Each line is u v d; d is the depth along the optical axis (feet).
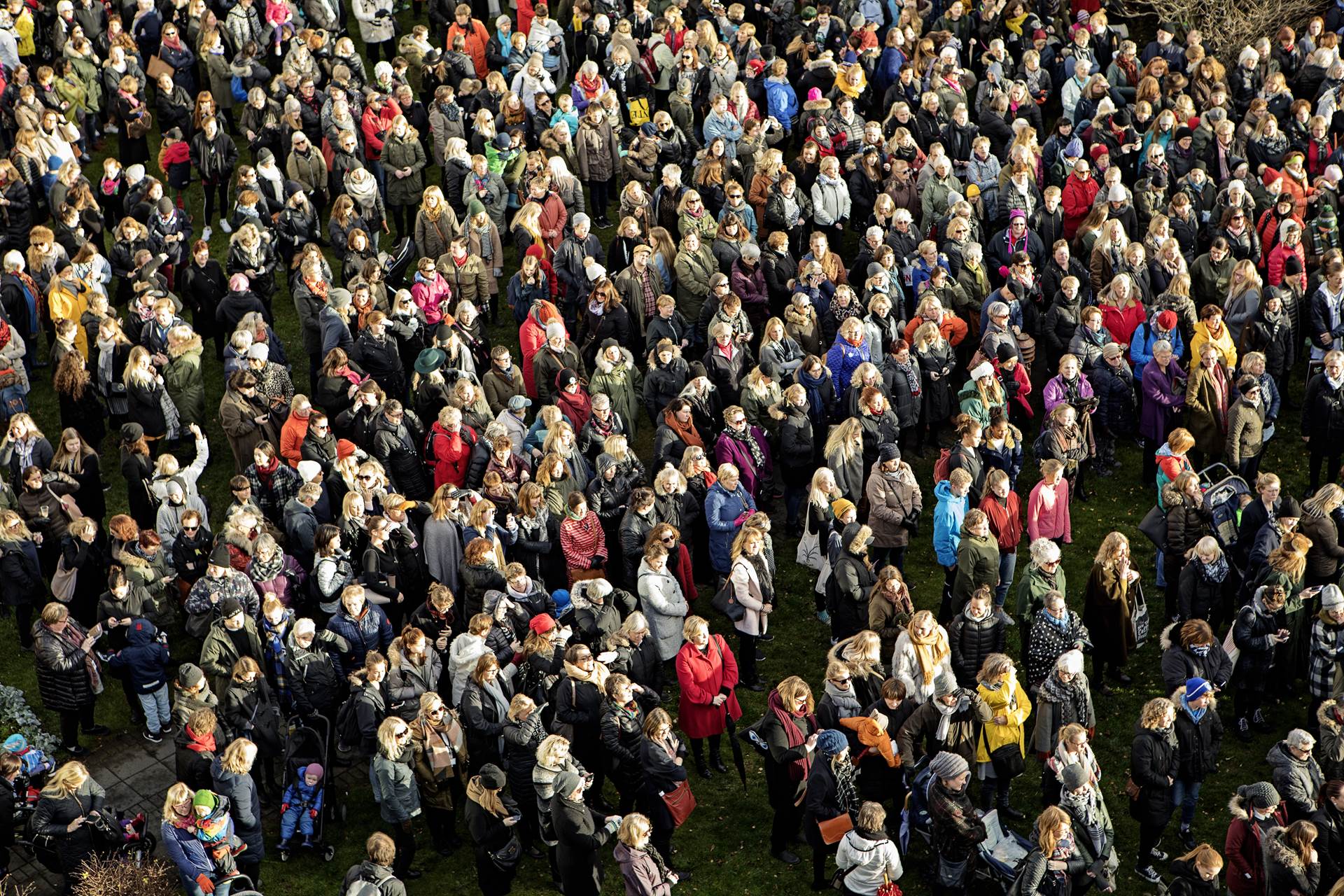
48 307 79.56
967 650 58.39
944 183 85.61
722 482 64.49
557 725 56.03
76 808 52.80
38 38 108.47
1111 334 77.05
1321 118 88.84
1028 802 59.26
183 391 74.08
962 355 80.64
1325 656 58.49
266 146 93.40
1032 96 99.50
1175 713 53.26
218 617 58.65
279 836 58.54
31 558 63.93
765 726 54.19
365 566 60.95
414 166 90.43
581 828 50.70
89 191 85.25
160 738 62.75
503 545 64.08
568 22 113.19
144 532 61.67
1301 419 81.20
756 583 61.87
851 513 62.59
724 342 72.28
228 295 78.69
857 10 108.47
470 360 74.08
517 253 87.15
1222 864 52.75
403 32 118.32
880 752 53.98
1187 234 82.23
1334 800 50.83
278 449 71.10
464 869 57.21
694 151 97.40
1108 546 60.75
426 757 54.65
